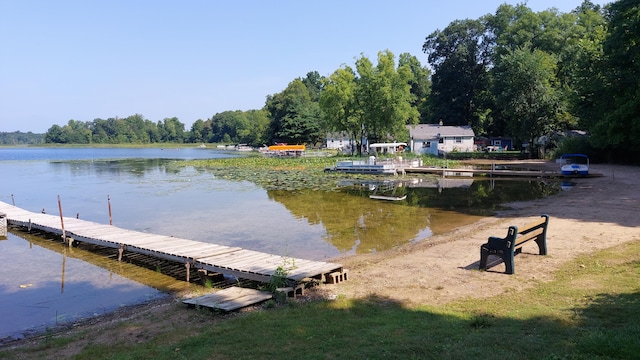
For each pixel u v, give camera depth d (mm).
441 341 5945
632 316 6324
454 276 9859
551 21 69438
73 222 19312
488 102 79125
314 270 10109
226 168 53688
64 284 11906
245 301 8664
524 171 37188
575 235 13312
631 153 41406
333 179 38719
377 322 7012
